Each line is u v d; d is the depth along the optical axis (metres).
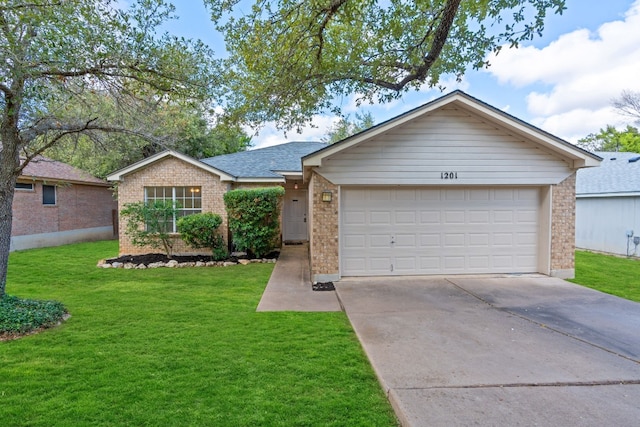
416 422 2.57
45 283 7.47
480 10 5.10
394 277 7.88
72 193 15.32
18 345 4.05
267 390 3.09
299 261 10.46
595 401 2.89
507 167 7.71
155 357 3.74
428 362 3.62
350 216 7.90
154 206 10.43
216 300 6.14
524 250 8.17
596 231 12.91
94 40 4.80
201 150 20.36
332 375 3.37
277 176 12.02
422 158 7.62
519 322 4.91
